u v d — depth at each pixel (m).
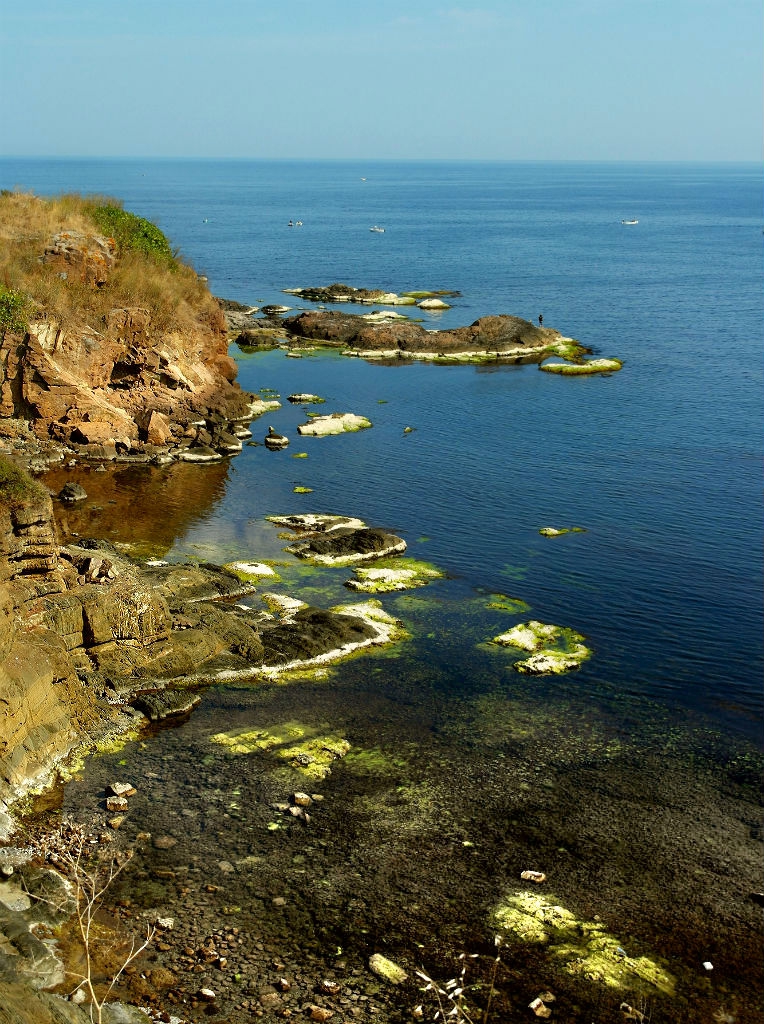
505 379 94.50
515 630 44.31
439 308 127.75
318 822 30.64
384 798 32.09
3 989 19.48
